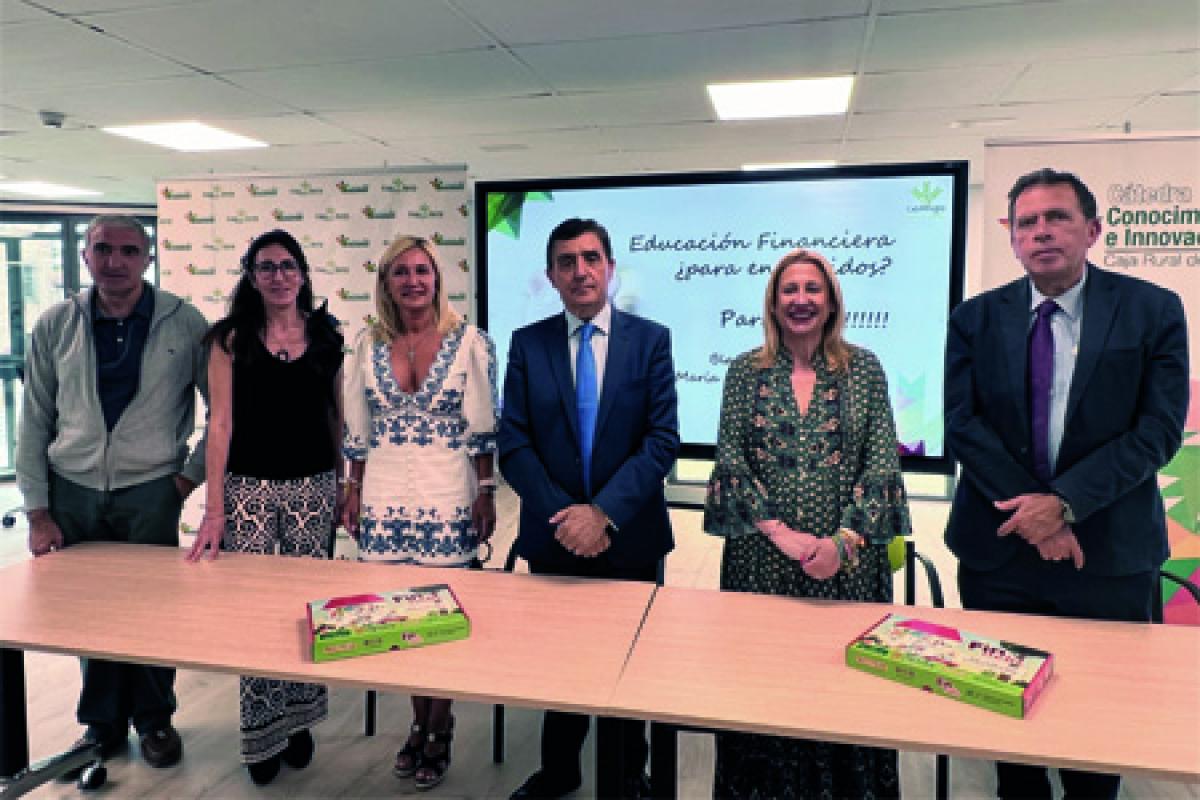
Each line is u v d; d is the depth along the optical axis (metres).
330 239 3.80
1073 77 3.54
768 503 1.69
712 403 2.98
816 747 1.62
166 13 2.82
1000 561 1.70
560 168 5.63
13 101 3.91
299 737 2.22
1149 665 1.36
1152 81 3.59
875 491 1.61
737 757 1.67
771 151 5.06
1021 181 1.69
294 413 2.05
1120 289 1.62
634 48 3.21
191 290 3.94
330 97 3.87
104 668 2.21
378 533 2.00
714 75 3.53
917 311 2.78
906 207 2.74
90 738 2.25
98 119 4.24
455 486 2.00
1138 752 1.08
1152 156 2.37
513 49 3.21
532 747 2.35
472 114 4.17
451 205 3.69
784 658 1.38
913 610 1.61
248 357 1.98
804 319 1.65
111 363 2.16
